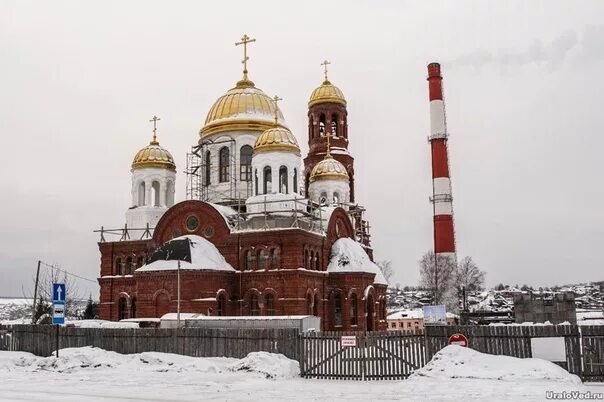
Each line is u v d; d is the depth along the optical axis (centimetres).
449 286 9175
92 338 4009
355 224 8319
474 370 2619
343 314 6222
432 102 9556
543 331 2791
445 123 9531
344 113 9000
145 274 5606
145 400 2219
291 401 2180
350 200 8756
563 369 2631
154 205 7131
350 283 6272
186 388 2570
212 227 6031
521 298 8656
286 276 5625
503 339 2845
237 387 2612
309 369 3091
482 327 2888
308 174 8838
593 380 2689
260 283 5719
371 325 6512
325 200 7800
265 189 6444
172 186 7238
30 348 4241
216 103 7412
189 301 5456
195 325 4872
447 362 2709
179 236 6197
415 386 2462
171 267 5516
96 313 9631
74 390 2514
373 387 2578
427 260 13400
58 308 3509
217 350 3575
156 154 7156
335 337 3078
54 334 4150
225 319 4831
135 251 6444
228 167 7044
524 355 2800
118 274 6531
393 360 2967
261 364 3084
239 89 7444
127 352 3856
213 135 7162
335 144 8812
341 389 2519
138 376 3002
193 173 7306
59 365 3359
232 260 5872
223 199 6906
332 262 6400
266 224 5878
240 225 6109
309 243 5975
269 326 4681
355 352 3025
